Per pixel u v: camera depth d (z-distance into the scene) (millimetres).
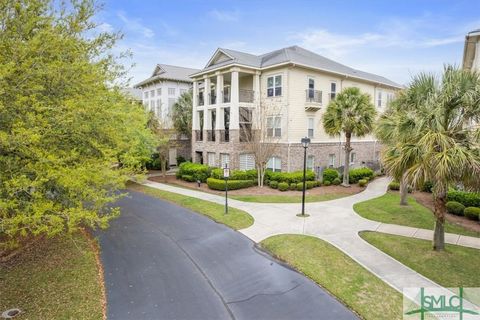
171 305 5797
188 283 6699
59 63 5504
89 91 6543
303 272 7184
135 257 8156
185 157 30109
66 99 5832
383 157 8508
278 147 19984
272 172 19094
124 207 14008
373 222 11273
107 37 7195
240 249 8750
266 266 7598
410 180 7426
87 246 8953
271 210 13094
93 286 6500
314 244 8859
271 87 20406
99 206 6480
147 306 5754
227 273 7207
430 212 12383
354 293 6160
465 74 7254
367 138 25859
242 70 20312
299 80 19984
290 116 19594
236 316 5438
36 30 5863
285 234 9859
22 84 5125
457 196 11867
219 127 21969
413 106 8031
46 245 8891
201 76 23594
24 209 4895
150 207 14016
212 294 6227
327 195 16219
